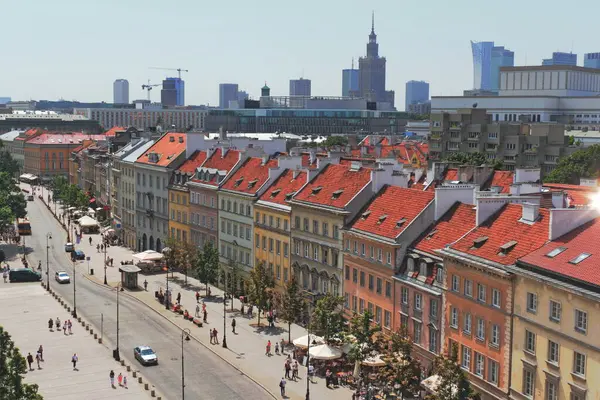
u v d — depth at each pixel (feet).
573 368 237.25
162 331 419.74
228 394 320.91
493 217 303.68
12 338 400.88
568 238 261.65
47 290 517.14
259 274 418.92
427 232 336.49
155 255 573.33
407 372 286.46
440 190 337.72
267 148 633.61
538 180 450.30
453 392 258.37
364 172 405.59
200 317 441.27
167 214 612.70
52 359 366.63
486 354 277.44
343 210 380.58
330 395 316.19
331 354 329.11
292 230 430.61
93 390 322.14
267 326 423.23
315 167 459.73
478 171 470.39
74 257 625.00
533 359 254.06
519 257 266.77
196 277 523.29
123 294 507.30
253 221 477.36
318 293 404.77
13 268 587.27
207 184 541.75
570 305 237.45
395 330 335.26
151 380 339.16
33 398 228.84
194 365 360.28
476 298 283.59
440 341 305.32
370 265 355.56
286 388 325.42
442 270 308.60
